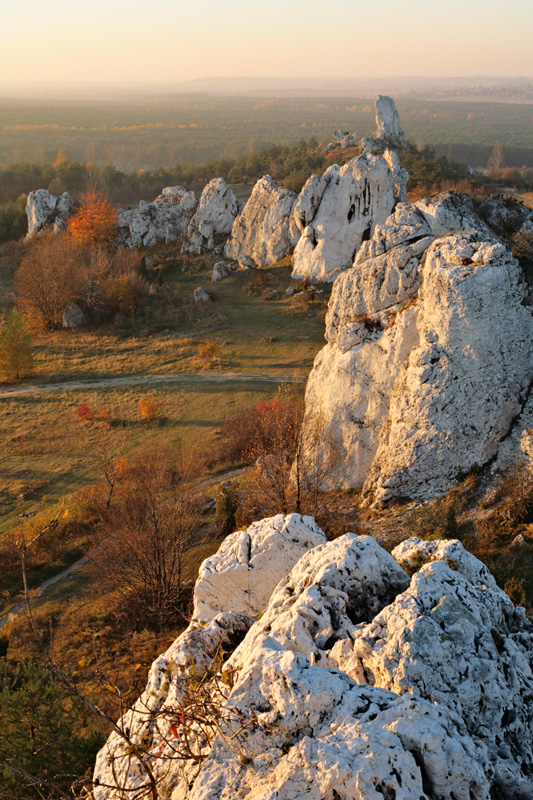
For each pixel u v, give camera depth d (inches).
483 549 948.6
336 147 6220.5
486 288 1083.9
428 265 1158.3
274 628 395.5
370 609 409.4
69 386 2738.7
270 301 3417.8
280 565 591.8
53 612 1269.7
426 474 1154.0
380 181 3184.1
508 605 419.5
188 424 2362.2
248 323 3208.7
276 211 3700.8
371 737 278.2
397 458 1181.1
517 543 932.6
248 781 292.4
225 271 3757.4
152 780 310.5
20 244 4475.9
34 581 1453.0
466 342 1109.7
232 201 4050.2
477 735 320.2
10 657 1106.7
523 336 1104.2
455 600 365.4
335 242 3321.9
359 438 1370.6
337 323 1466.5
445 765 272.5
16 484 2006.6
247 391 2566.4
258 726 309.9
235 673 363.3
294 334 3051.2
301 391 2471.7
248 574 591.8
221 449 2076.8
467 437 1127.0
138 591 1176.2
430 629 346.0
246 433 2064.5
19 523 1793.8
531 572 868.0
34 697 568.1
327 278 3334.2
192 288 3676.2
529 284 1120.8
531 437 1074.7
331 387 1425.9
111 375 2827.3
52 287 3316.9
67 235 4274.1
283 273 3587.6
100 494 1838.1
